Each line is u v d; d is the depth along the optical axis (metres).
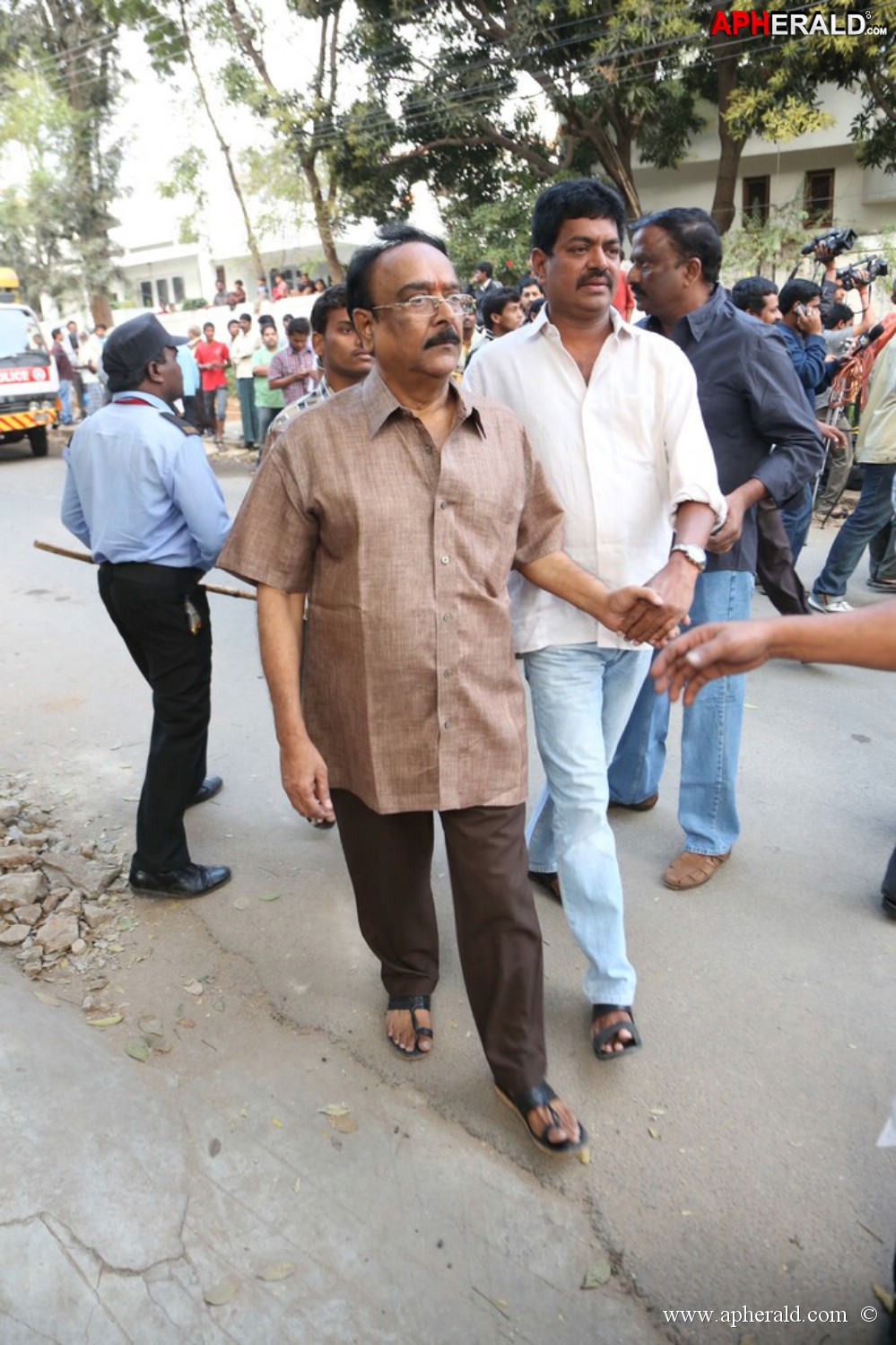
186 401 12.37
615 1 13.41
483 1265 1.97
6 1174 2.11
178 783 3.09
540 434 2.46
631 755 3.52
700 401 2.99
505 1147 2.23
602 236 2.27
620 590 2.20
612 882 2.45
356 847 2.38
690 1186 2.13
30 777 4.07
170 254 28.28
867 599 5.86
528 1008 2.19
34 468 13.06
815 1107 2.33
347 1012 2.67
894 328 6.52
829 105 15.81
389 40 14.97
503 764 2.14
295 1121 2.30
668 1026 2.59
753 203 17.59
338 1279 1.93
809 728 4.36
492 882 2.14
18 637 5.90
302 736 2.12
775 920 3.03
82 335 17.11
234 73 15.67
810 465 2.95
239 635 5.75
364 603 2.03
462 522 2.04
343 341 3.00
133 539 2.90
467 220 15.79
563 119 14.88
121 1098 2.35
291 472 2.02
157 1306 1.88
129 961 2.91
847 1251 1.98
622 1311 1.88
